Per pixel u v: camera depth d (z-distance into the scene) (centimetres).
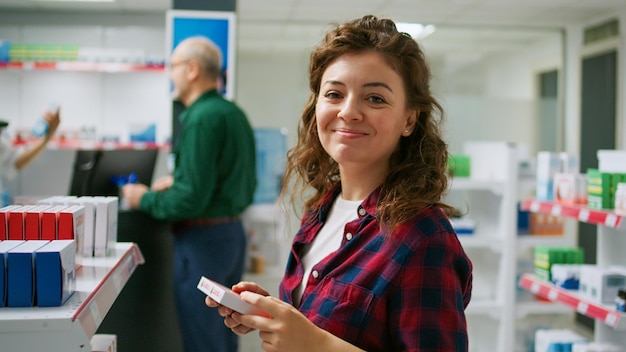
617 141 538
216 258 278
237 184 282
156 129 536
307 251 130
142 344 280
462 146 584
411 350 100
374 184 123
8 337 99
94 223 166
